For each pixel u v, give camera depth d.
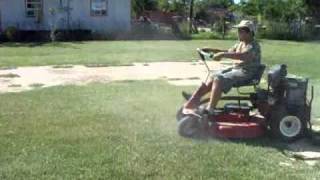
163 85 12.02
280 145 6.84
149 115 8.48
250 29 7.16
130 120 8.11
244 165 5.98
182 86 11.96
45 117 8.31
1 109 8.98
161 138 7.00
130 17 33.47
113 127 7.61
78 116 8.38
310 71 15.09
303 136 7.12
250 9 44.28
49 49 23.02
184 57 19.36
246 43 7.22
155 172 5.66
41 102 9.64
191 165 5.91
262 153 6.46
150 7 51.59
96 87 11.58
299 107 7.05
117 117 8.34
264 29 36.72
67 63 16.88
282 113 6.99
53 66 16.05
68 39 30.81
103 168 5.76
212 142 6.85
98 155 6.21
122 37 32.88
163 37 33.62
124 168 5.76
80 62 17.17
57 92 10.83
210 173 5.67
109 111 8.81
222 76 7.11
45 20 31.81
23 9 31.44
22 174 5.57
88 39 31.23
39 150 6.41
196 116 7.02
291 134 7.03
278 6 40.41
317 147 6.85
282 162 6.17
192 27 38.62
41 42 28.55
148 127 7.62
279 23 37.44
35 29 31.58
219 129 6.98
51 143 6.72
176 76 13.97
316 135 7.29
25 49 23.00
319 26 37.69
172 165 5.89
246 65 7.14
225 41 30.41
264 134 7.12
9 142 6.76
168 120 8.12
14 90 11.30
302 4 40.62
